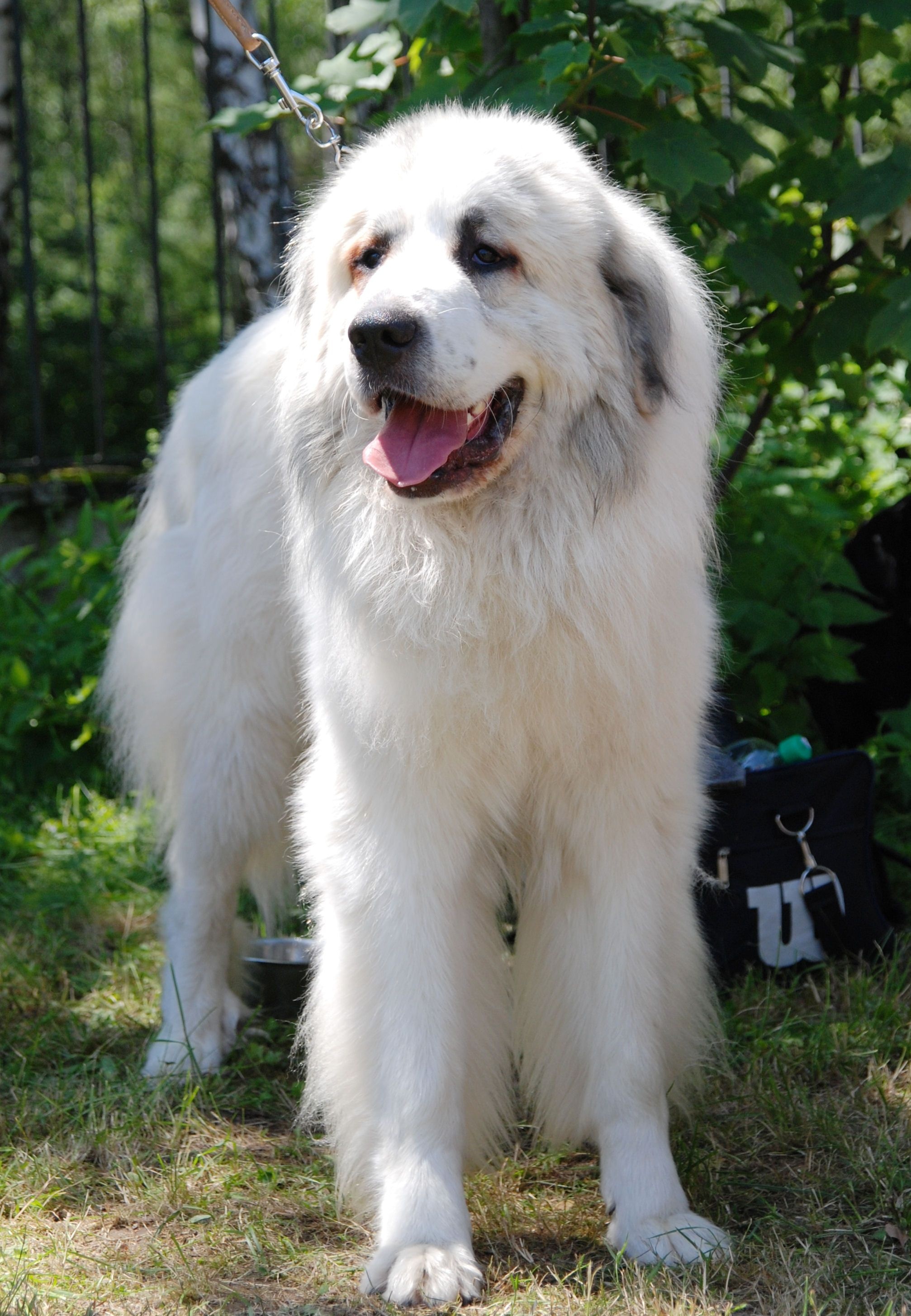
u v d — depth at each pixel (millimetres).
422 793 2291
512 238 2191
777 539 4398
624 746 2311
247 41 3117
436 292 2123
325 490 2385
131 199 17406
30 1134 2727
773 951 3379
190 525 3258
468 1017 2461
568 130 2828
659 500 2271
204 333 16141
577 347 2211
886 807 4348
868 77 4941
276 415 2877
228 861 3152
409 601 2215
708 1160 2557
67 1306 2131
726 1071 2852
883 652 4352
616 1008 2379
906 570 4320
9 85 7828
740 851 3352
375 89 3924
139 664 3361
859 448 5430
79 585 5203
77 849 4434
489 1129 2572
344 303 2373
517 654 2229
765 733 4289
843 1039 2975
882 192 3500
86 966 3658
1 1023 3279
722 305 3596
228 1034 3166
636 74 3131
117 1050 3188
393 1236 2234
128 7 16500
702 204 3529
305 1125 2781
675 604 2336
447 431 2170
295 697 3090
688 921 2537
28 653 5199
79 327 14109
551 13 3539
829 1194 2457
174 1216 2420
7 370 8328
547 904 2541
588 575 2197
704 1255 2191
